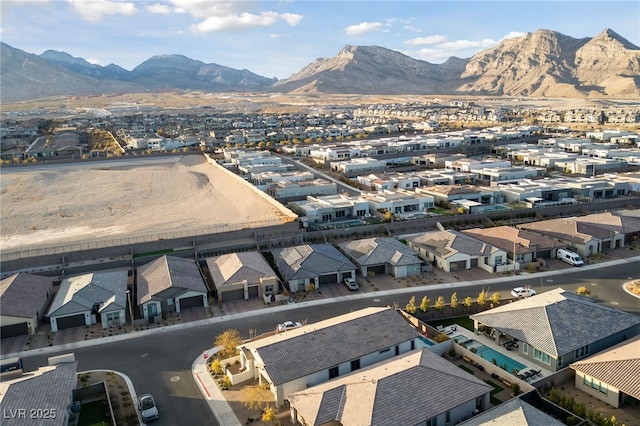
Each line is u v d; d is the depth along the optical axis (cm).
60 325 5981
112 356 5291
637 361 4166
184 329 5838
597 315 5028
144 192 12875
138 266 7656
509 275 7088
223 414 4234
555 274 7062
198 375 4847
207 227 9512
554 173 13550
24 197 12494
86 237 9406
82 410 4344
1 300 6009
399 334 4912
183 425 4112
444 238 7900
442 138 18750
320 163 15800
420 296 6500
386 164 14988
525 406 3756
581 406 3884
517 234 7900
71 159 17062
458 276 7125
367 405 3731
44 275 7344
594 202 10188
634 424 3850
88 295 6291
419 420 3653
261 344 4759
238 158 15762
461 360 4891
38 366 5159
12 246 9056
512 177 12650
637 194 11094
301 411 3847
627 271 7088
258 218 9994
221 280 6688
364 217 9819
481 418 3691
